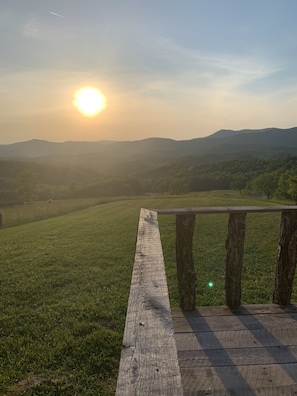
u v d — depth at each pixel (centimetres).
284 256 346
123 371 88
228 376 228
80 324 419
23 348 362
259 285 578
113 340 375
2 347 366
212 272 677
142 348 98
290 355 254
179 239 342
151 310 122
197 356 253
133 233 1135
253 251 856
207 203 2378
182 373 231
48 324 423
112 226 1329
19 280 618
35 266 718
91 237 1080
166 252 849
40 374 316
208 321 314
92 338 378
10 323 428
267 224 1249
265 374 230
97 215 1853
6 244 992
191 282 340
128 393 79
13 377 310
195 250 873
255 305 352
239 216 342
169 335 105
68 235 1136
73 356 344
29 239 1073
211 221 1352
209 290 557
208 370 235
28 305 498
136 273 159
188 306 342
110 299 512
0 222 1603
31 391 290
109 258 783
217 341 275
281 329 296
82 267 709
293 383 221
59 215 2020
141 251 196
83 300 510
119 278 626
